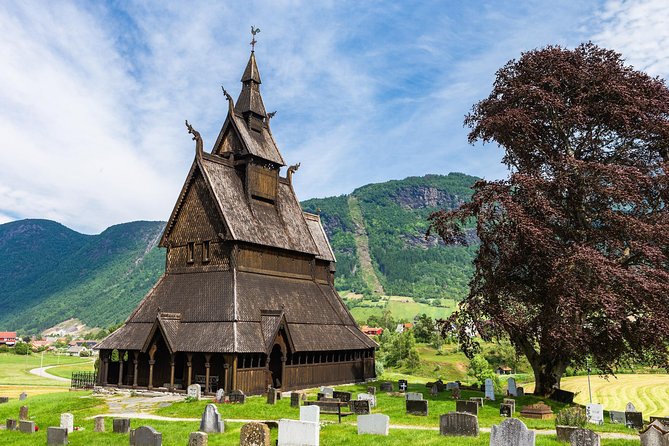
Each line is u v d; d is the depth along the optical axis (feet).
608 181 131.54
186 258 190.80
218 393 143.54
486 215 135.64
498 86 155.53
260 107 215.72
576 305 119.55
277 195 212.84
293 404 132.05
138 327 179.01
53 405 148.97
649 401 292.40
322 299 211.41
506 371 462.60
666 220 127.13
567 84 145.69
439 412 123.44
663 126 134.00
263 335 168.04
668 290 115.24
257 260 190.49
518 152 151.12
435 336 591.37
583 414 107.34
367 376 213.46
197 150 193.57
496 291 137.90
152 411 135.64
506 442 83.56
